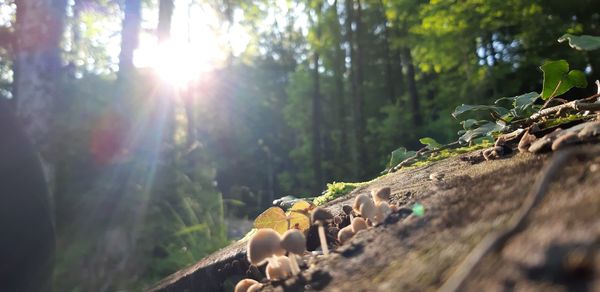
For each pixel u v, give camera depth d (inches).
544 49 486.0
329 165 1001.5
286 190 1087.6
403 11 609.3
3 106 62.7
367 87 976.3
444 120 627.5
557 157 31.3
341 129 1014.4
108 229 211.6
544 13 467.8
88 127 232.2
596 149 45.1
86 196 215.9
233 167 1123.9
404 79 961.5
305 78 1111.0
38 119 226.8
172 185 244.7
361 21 896.3
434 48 538.6
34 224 64.1
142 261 207.9
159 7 341.7
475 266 30.4
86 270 195.9
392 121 754.8
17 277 62.2
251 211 642.2
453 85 609.0
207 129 1062.4
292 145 1380.4
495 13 478.9
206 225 228.7
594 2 450.3
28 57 232.8
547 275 26.7
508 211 39.9
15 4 254.8
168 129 274.5
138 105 260.5
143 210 222.4
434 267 35.7
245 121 1243.8
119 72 275.3
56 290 183.8
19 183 62.1
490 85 523.5
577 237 28.4
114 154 233.9
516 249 30.5
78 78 261.7
